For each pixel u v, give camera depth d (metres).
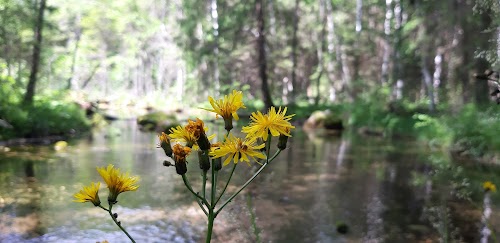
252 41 20.16
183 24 27.86
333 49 27.52
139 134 13.52
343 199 5.62
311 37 31.50
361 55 28.00
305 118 19.98
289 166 7.89
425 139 12.39
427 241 4.11
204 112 21.14
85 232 4.26
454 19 14.34
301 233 4.32
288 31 29.09
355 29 25.84
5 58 15.52
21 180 6.35
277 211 5.01
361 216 4.90
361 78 26.45
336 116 16.69
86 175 6.79
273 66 25.89
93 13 36.06
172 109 27.45
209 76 29.53
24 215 4.70
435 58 18.94
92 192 1.13
